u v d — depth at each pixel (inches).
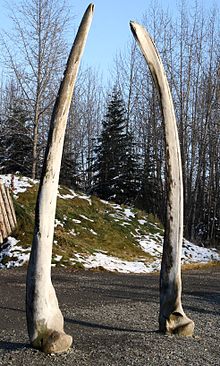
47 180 253.3
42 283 246.5
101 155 1429.6
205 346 275.3
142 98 1578.5
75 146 1738.4
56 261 658.2
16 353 241.3
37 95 1143.0
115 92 1573.6
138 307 406.0
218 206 1451.8
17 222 729.0
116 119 1445.6
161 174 1444.4
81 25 264.8
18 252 667.4
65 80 260.4
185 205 1366.9
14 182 893.2
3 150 1312.7
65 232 778.2
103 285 533.6
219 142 1471.5
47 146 256.8
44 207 251.3
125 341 276.1
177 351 260.1
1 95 1758.1
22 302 409.1
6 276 561.3
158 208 1419.8
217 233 1412.4
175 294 296.2
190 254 880.3
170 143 301.0
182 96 1390.3
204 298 472.7
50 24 1156.5
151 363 237.6
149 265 735.1
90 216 876.6
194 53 1451.8
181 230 296.5
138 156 1462.8
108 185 1406.3
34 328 245.8
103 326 323.3
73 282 543.5
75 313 367.2
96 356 243.8
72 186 1471.5
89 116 1790.1
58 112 258.4
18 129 1224.8
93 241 793.6
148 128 1505.9
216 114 1439.5
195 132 1419.8
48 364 227.6
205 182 1513.3
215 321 358.6
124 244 821.9
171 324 296.7
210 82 1422.2
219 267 802.2
